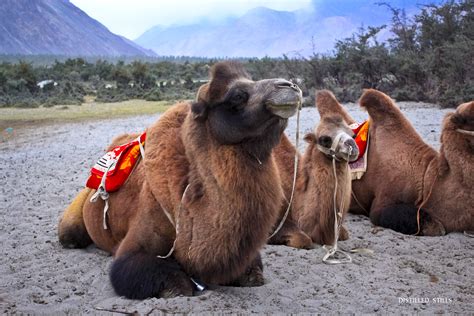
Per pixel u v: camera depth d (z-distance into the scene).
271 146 3.14
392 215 5.02
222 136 3.08
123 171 3.80
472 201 4.71
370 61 16.58
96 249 4.43
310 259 4.12
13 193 6.68
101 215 4.00
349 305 3.30
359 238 4.77
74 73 29.45
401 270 3.96
